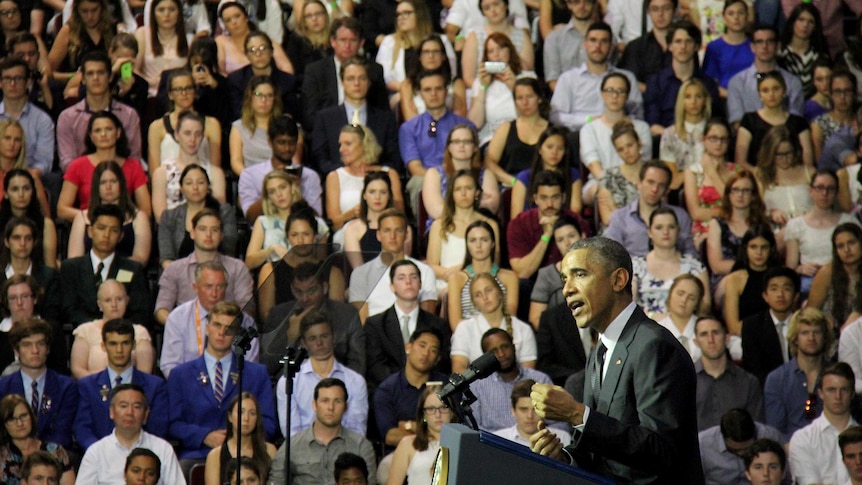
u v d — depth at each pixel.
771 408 18.34
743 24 24.77
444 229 20.34
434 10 26.78
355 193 21.39
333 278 12.52
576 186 21.56
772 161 21.80
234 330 12.17
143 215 20.81
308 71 23.59
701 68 24.70
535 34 26.17
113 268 19.61
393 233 19.62
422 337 18.08
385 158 22.67
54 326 18.55
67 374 18.61
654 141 23.05
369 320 18.91
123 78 23.17
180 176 21.30
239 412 11.84
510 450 8.60
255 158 22.31
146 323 19.58
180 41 24.16
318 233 20.47
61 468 16.61
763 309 19.88
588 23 24.52
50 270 19.75
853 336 18.64
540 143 21.34
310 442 17.11
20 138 21.48
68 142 22.42
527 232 20.47
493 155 22.33
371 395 18.62
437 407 16.80
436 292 19.73
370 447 17.33
